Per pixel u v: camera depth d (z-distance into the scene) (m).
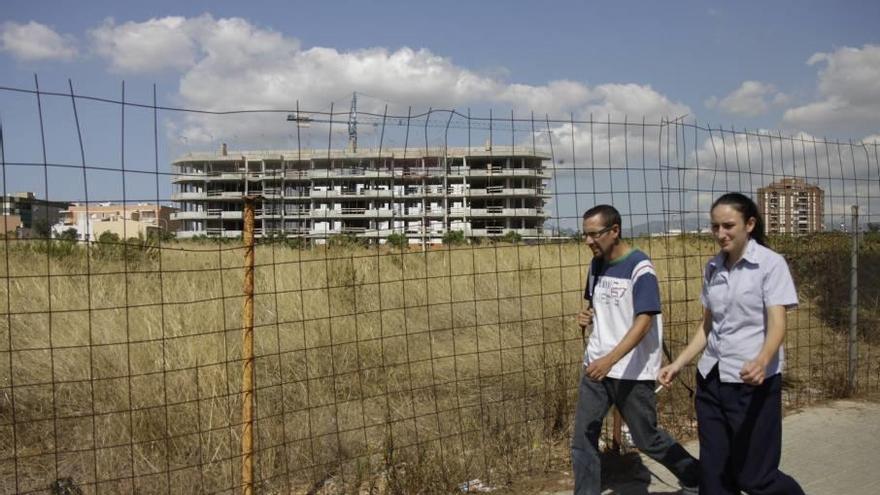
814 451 5.06
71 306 7.32
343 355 6.85
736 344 3.36
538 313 8.97
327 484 4.51
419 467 4.35
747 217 3.36
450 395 6.32
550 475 4.64
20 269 8.12
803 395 6.49
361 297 8.91
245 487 3.90
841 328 8.50
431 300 9.37
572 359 6.48
